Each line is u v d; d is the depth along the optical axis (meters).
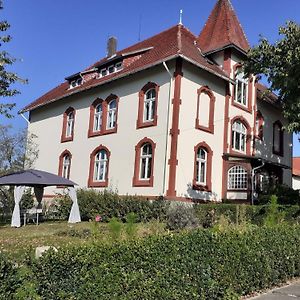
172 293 5.13
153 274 5.09
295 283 8.37
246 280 7.04
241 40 25.27
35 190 23.11
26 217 20.98
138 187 21.12
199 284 5.71
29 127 32.38
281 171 26.50
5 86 15.60
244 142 24.78
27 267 4.11
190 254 5.79
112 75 24.70
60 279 4.21
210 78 22.39
